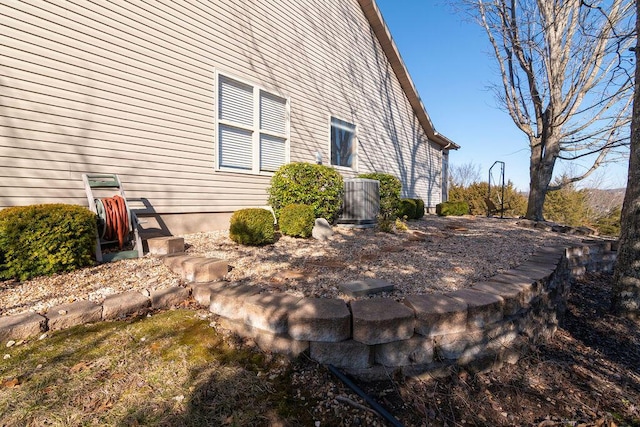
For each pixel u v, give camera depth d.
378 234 5.67
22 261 2.75
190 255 3.59
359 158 9.29
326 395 1.92
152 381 1.84
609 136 8.66
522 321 2.70
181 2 4.65
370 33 9.77
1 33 3.15
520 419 1.98
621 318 3.67
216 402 1.75
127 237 3.73
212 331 2.40
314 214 5.29
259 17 5.91
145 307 2.63
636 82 3.40
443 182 16.45
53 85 3.49
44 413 1.55
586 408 2.15
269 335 2.22
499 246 4.89
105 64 3.88
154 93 4.36
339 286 2.76
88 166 3.76
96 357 1.99
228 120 5.40
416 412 1.91
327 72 7.87
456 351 2.28
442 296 2.50
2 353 1.92
